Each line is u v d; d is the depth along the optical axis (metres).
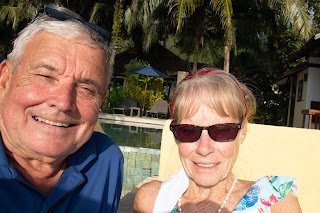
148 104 17.75
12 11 19.86
